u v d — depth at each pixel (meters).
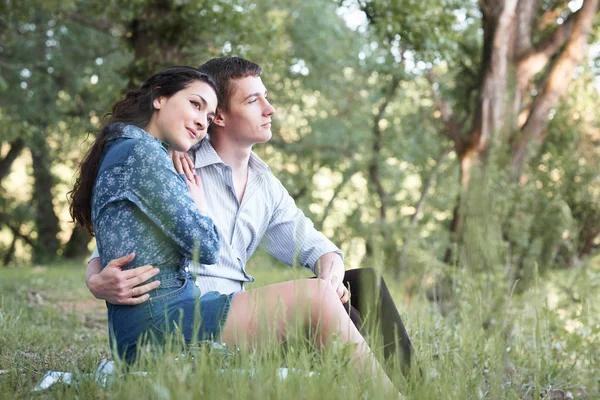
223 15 11.66
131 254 3.01
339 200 27.70
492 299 3.68
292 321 2.96
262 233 3.82
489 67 13.29
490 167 9.80
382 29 11.70
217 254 3.14
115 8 12.68
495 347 3.18
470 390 2.93
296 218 3.88
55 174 30.08
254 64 3.69
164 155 3.12
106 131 3.24
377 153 24.11
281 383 2.46
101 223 3.09
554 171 11.91
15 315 6.24
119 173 3.07
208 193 3.60
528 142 12.89
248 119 3.61
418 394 2.66
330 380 2.50
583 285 4.31
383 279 3.40
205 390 2.40
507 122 12.34
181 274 3.14
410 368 2.89
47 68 21.94
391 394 2.55
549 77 13.42
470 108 14.92
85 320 7.16
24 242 31.72
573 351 4.36
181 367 2.60
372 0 11.77
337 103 25.33
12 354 4.03
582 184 10.78
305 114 26.06
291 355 2.69
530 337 3.87
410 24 11.78
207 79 3.33
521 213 9.30
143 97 3.31
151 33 11.76
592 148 14.81
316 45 22.53
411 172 24.28
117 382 2.63
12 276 14.64
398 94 23.44
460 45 15.70
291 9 22.77
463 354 3.04
